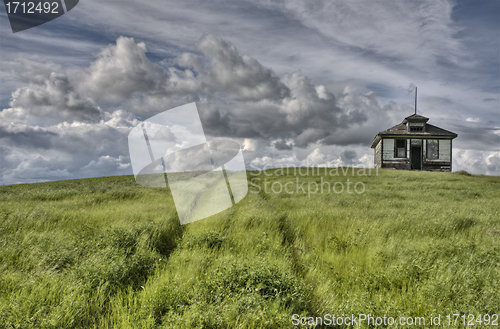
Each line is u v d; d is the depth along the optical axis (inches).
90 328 133.0
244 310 131.4
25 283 159.6
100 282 164.4
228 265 178.4
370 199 564.4
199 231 279.0
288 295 144.0
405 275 174.7
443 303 140.6
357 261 212.2
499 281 155.3
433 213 377.1
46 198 567.2
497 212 398.6
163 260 215.2
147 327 120.7
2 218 309.9
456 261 198.5
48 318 126.1
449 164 1289.4
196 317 122.5
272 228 319.0
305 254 235.9
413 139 1317.7
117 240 236.4
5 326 118.0
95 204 478.3
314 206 472.4
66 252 210.4
